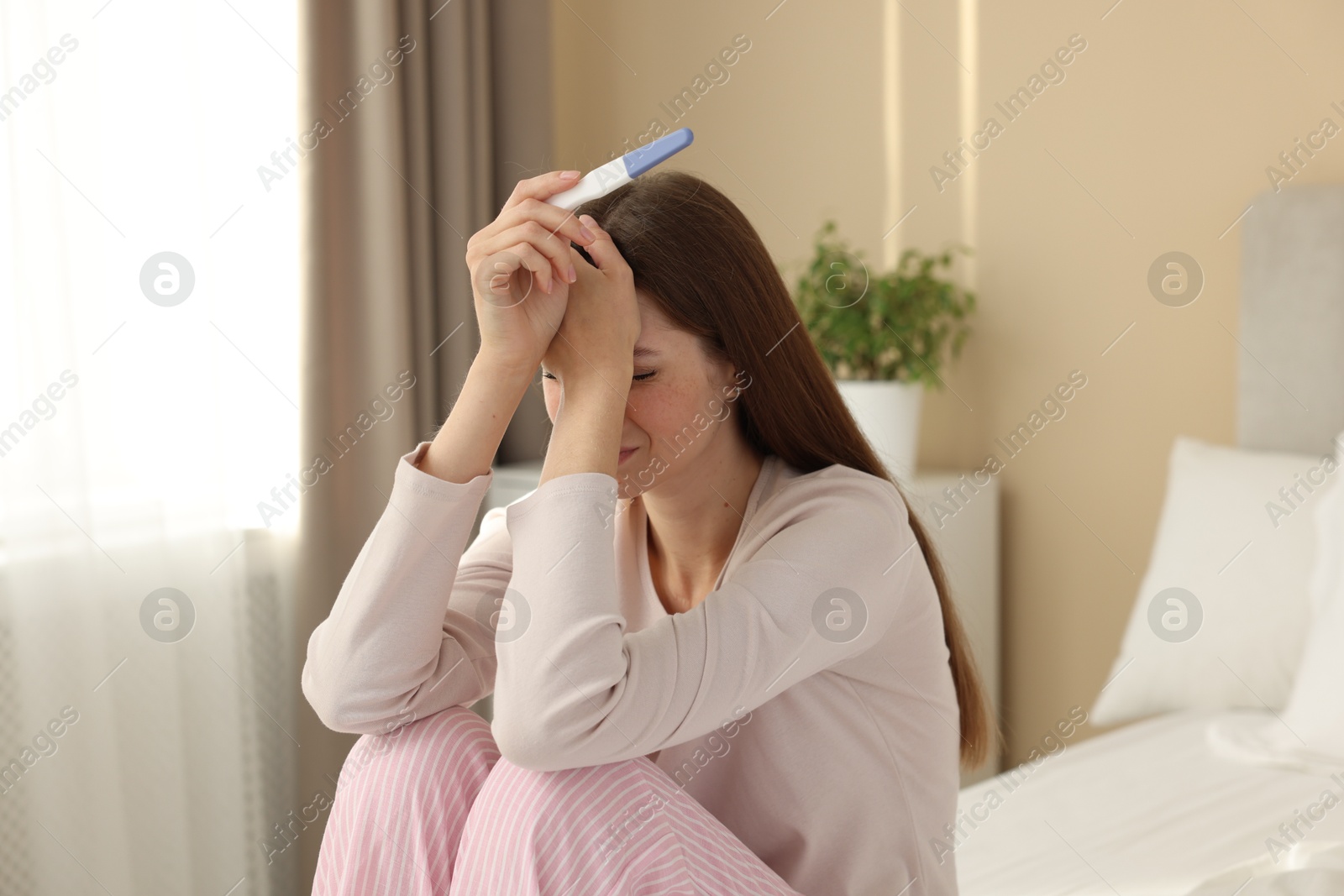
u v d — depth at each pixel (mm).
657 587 1064
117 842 1768
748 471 995
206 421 1893
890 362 2197
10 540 1663
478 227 2367
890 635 941
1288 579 1696
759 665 829
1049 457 2170
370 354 2148
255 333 1992
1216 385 1974
